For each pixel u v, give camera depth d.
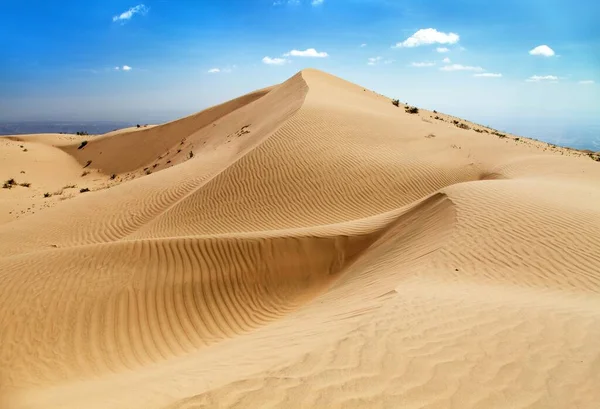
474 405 3.15
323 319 5.78
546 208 9.48
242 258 9.94
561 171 18.23
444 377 3.50
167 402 3.13
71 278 8.58
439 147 22.41
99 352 7.02
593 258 7.36
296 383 3.29
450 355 3.88
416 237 9.53
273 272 9.97
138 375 5.48
